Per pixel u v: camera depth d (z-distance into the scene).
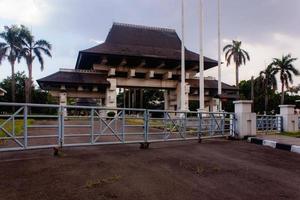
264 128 18.47
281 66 53.97
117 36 31.88
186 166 8.30
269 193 6.32
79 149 10.21
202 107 23.53
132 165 8.20
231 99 25.44
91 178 6.84
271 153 10.86
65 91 28.75
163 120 11.98
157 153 10.02
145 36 33.06
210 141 13.70
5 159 8.43
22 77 53.62
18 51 42.09
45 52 43.09
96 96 30.11
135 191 6.11
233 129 15.03
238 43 54.84
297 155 10.59
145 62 29.66
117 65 30.05
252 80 61.00
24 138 8.49
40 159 8.49
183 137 12.55
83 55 28.20
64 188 6.14
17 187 6.12
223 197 5.99
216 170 8.01
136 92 70.56
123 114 10.62
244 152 10.92
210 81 33.94
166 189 6.32
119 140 10.88
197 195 6.04
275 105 63.78
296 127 20.14
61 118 9.16
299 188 6.71
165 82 31.83
